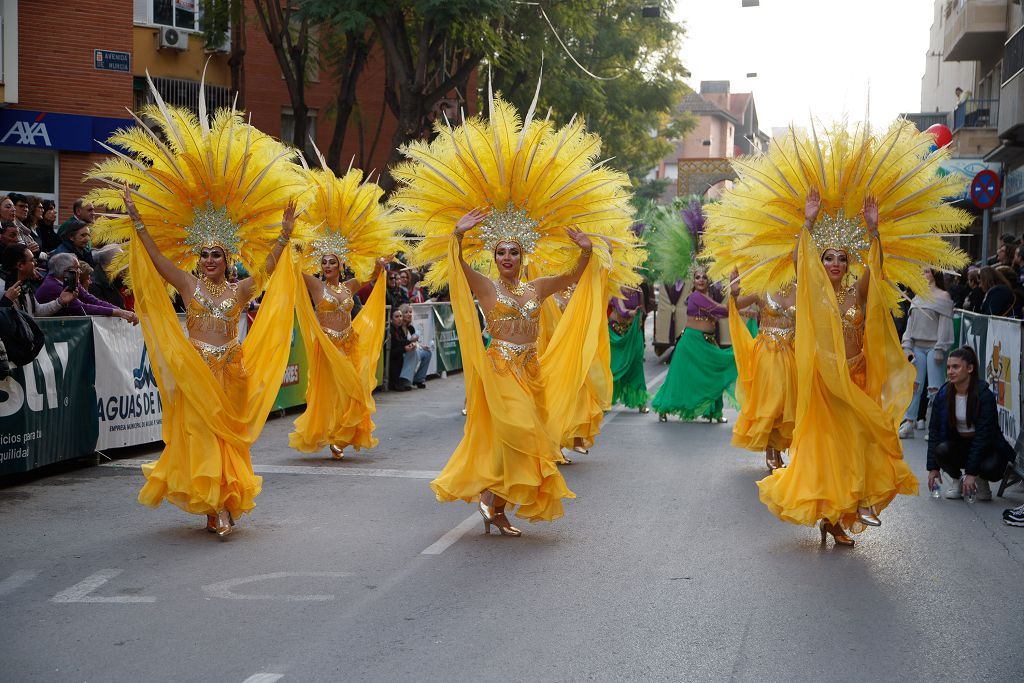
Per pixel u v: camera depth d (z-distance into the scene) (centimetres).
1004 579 598
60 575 598
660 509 783
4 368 805
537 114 2653
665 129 4359
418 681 438
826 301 654
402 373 1672
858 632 502
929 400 1262
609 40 3019
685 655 469
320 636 493
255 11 2695
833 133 723
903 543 684
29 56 1877
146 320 688
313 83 2823
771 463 962
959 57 3028
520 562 628
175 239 735
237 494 686
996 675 447
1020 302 1188
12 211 1048
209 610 534
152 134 718
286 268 749
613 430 1226
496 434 674
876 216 689
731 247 820
